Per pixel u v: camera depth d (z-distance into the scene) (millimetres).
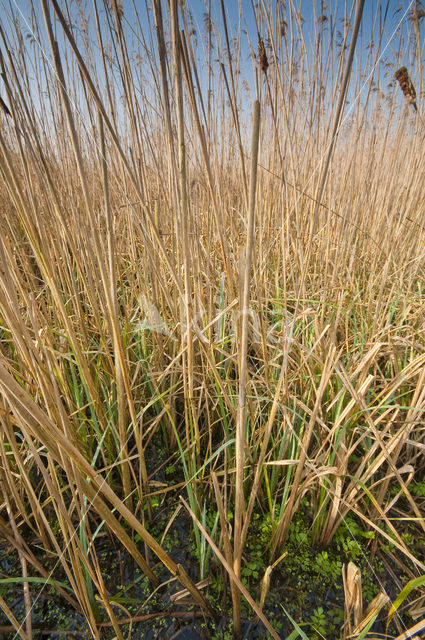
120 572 1453
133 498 1685
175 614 1335
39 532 1430
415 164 2592
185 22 906
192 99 971
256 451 1564
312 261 2498
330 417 1744
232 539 1497
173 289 1982
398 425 1788
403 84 1383
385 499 1700
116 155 2078
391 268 2504
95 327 2039
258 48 1096
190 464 1582
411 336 2027
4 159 1089
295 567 1475
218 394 1520
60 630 1281
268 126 2492
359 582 1079
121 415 1330
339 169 2811
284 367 1126
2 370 655
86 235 1341
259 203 2041
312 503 1597
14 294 994
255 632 1291
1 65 971
